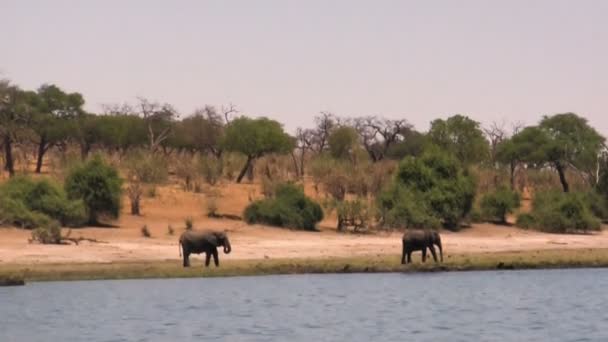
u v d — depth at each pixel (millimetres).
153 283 44156
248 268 48281
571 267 54406
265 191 77625
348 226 69875
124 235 60844
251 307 36969
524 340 30875
